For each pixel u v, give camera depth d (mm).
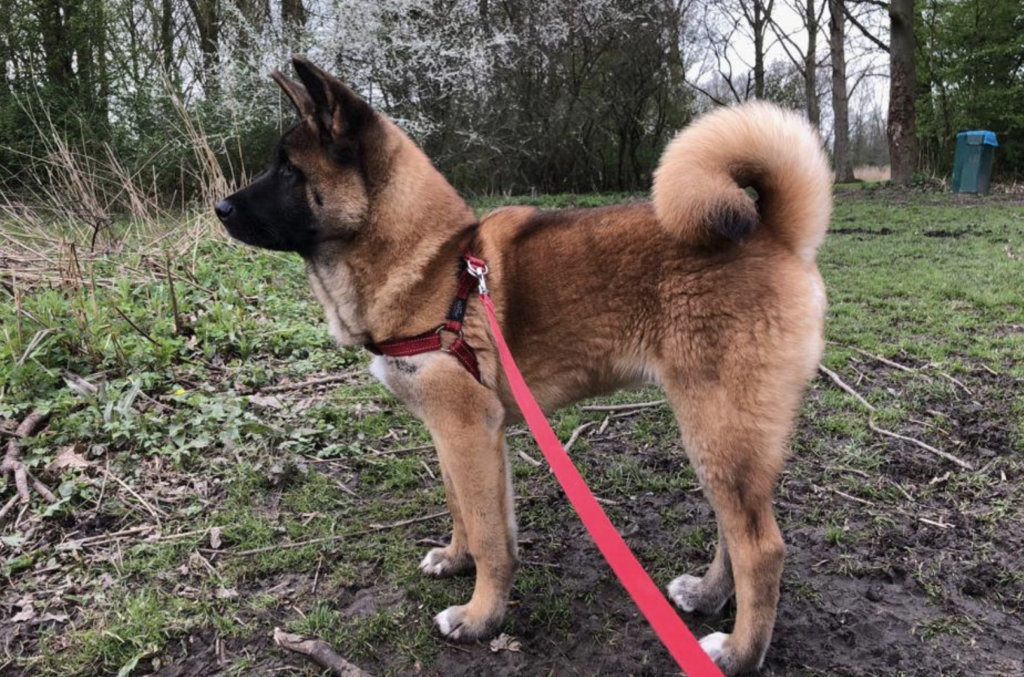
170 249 6504
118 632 2631
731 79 27109
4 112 12086
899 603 2791
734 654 2436
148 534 3236
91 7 12992
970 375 4824
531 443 4145
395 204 2557
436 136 15289
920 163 23297
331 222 2564
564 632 2682
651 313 2467
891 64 18469
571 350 2605
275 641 2600
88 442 3854
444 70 13664
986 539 3146
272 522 3340
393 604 2834
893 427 4164
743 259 2412
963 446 3898
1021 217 12000
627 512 3475
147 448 3844
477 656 2566
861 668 2479
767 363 2363
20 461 3611
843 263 8375
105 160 10883
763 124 2426
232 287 6316
